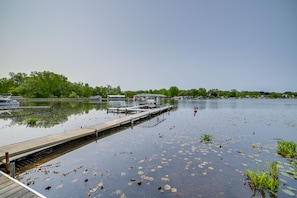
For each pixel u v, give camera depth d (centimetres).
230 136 717
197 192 292
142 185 314
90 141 647
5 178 295
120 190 297
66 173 367
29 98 4769
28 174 365
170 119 1282
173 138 679
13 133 790
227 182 327
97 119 1260
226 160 440
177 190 298
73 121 1152
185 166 401
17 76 6053
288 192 295
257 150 525
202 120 1213
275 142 622
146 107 2528
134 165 407
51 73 5853
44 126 963
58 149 545
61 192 292
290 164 417
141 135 741
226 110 2048
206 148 542
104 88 8181
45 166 408
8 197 239
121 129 892
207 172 369
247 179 339
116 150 527
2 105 2086
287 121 1147
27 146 479
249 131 824
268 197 280
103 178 342
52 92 5788
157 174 359
